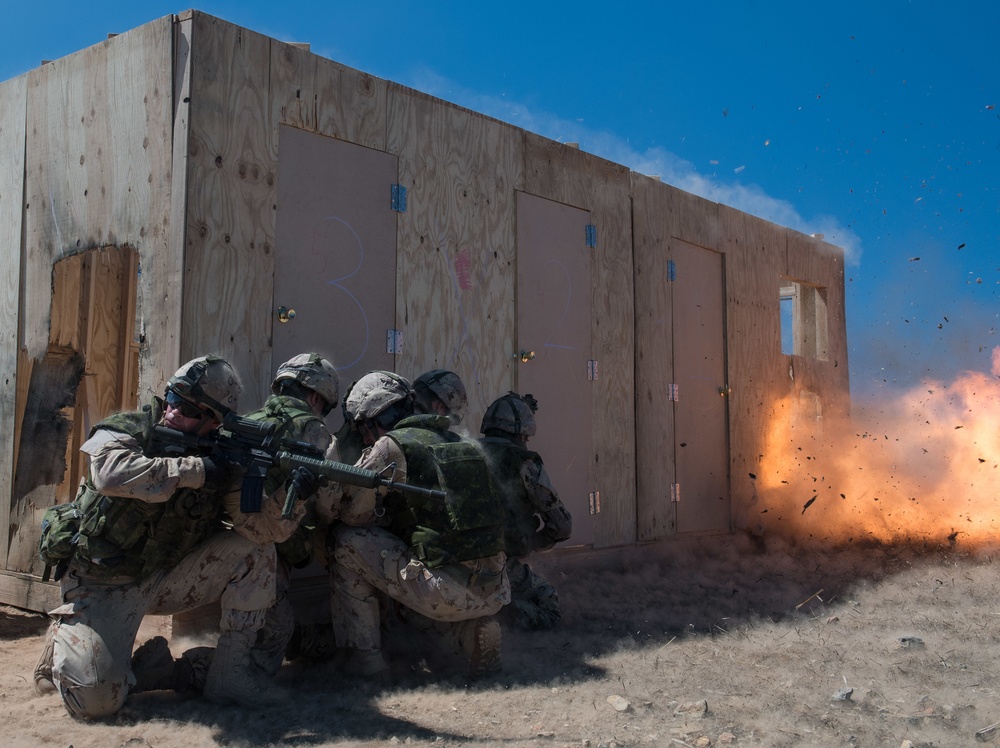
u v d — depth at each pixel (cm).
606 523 711
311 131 510
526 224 657
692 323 839
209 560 350
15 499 535
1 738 301
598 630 497
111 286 624
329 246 516
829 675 387
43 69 532
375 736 308
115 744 298
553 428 668
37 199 533
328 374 411
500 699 357
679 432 807
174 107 454
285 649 396
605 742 297
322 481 329
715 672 398
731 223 904
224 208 461
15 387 541
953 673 388
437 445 396
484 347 615
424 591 381
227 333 459
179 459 322
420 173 576
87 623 326
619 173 753
